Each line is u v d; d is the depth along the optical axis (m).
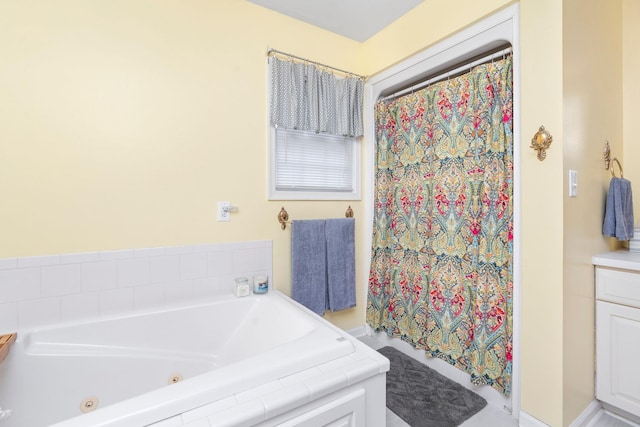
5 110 1.26
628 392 1.37
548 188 1.31
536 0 1.34
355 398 0.99
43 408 1.22
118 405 0.77
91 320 1.40
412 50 1.92
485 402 1.60
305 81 2.00
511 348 1.48
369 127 2.31
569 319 1.31
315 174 2.16
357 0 1.81
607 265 1.43
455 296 1.75
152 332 1.49
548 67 1.30
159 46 1.57
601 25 1.54
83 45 1.39
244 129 1.82
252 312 1.71
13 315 1.28
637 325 1.34
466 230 1.69
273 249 1.94
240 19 1.80
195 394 0.82
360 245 2.35
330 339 1.16
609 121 1.63
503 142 1.53
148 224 1.56
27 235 1.30
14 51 1.27
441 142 1.83
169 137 1.60
